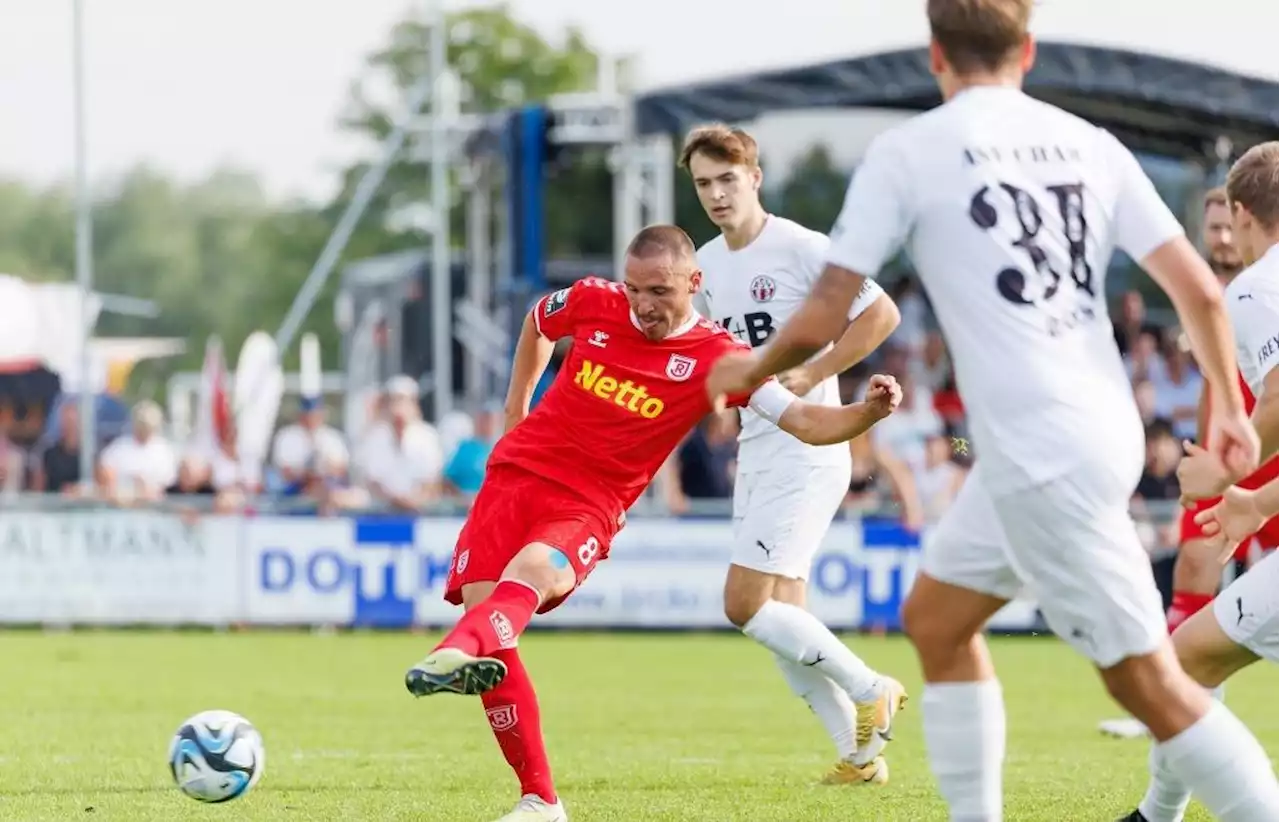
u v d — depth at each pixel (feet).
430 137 276.21
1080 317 49.01
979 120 49.19
